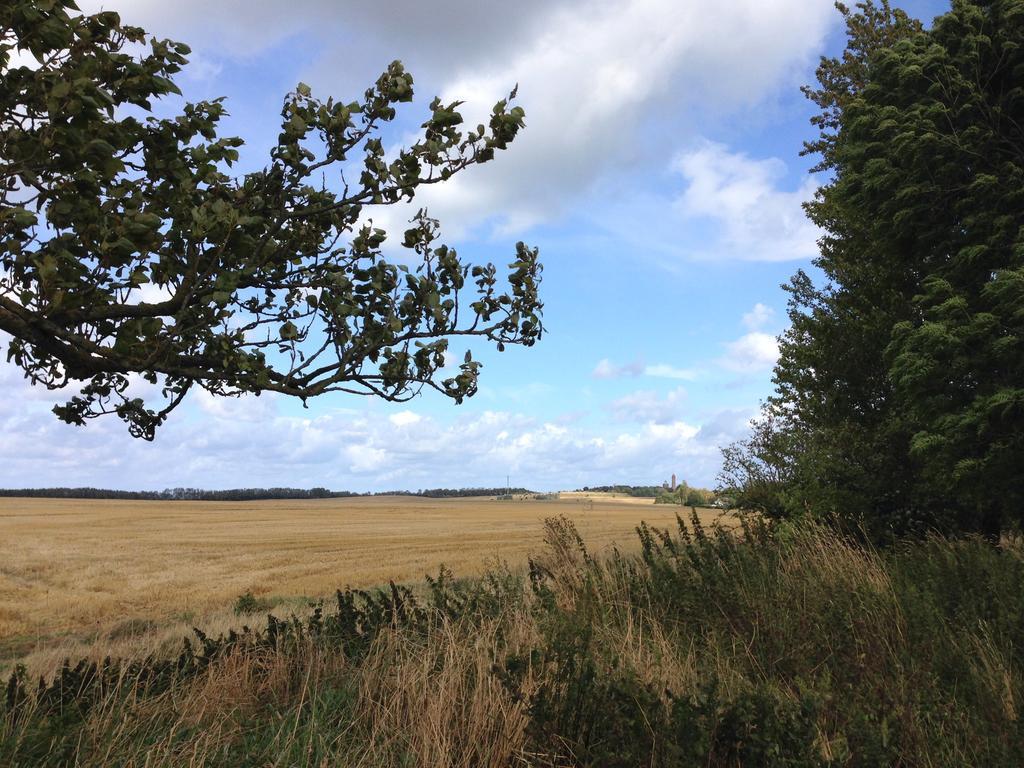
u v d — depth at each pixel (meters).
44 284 2.34
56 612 20.58
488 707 3.77
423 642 5.09
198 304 2.76
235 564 35.34
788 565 7.38
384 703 4.24
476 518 85.81
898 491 10.61
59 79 2.36
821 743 3.04
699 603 5.97
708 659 4.71
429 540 50.41
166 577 30.23
